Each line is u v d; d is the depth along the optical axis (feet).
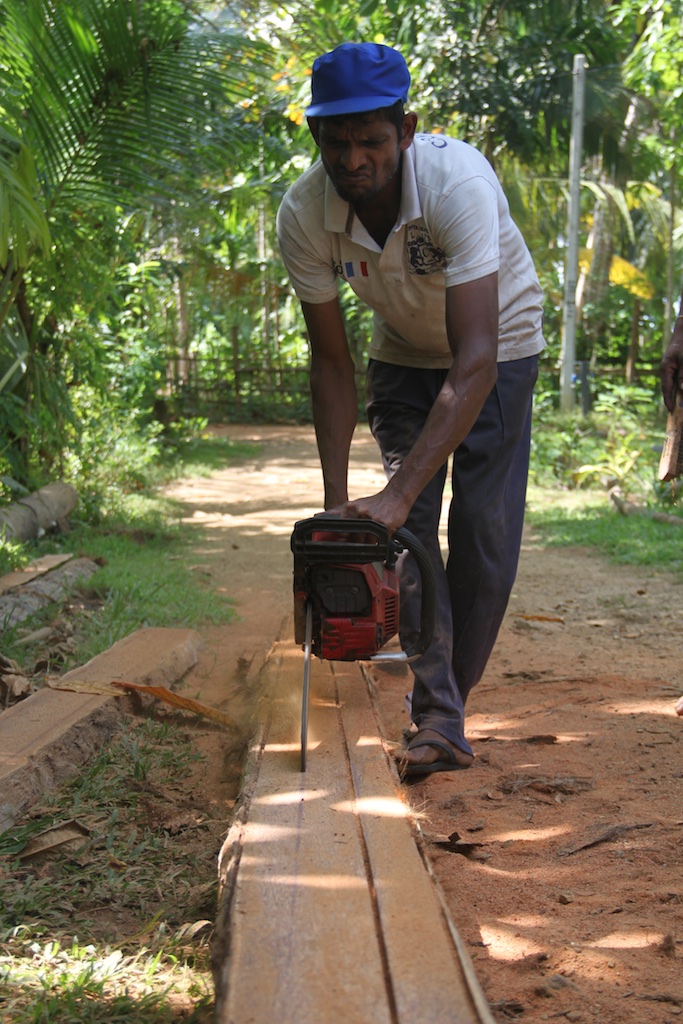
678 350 13.24
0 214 16.96
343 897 7.41
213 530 30.55
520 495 12.22
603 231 75.61
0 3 20.74
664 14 40.88
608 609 21.34
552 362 75.15
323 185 11.03
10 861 9.68
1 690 13.89
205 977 7.70
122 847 10.03
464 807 10.82
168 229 44.01
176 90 24.06
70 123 23.47
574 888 9.02
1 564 21.02
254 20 49.65
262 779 9.74
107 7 22.41
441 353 12.19
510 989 7.37
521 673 16.34
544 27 58.90
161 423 51.08
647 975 7.49
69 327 31.99
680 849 9.67
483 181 10.41
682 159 55.16
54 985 7.43
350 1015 6.02
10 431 28.43
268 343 80.38
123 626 17.80
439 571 11.89
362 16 53.62
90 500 30.32
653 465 40.32
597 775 11.75
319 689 13.02
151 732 13.12
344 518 9.71
